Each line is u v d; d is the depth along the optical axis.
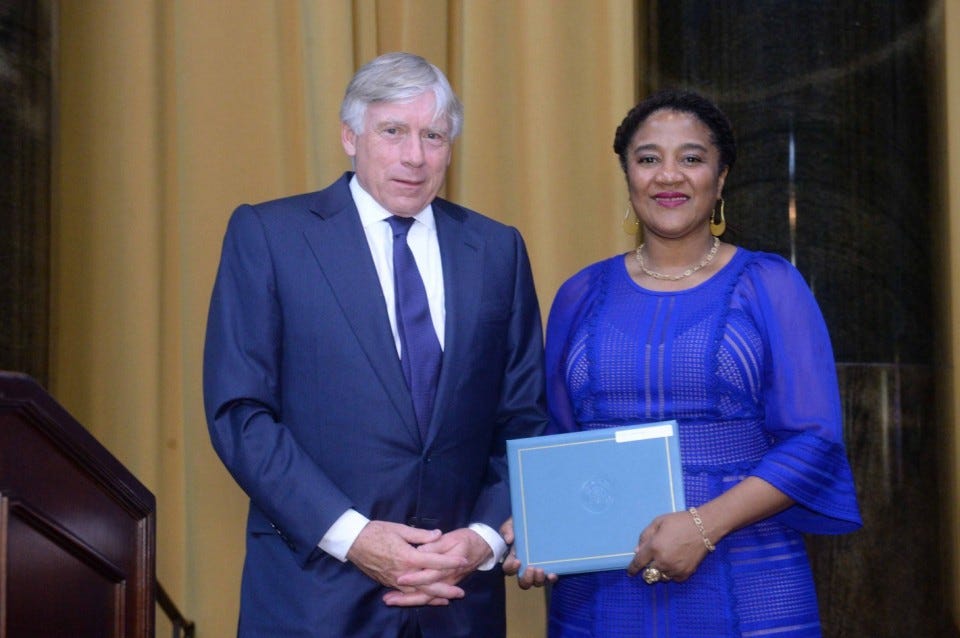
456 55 4.09
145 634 2.01
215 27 3.98
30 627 1.63
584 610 2.73
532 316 2.82
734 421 2.66
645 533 2.53
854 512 2.61
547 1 3.95
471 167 3.96
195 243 3.90
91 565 1.84
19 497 1.60
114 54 3.96
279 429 2.47
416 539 2.42
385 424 2.50
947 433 3.75
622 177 3.93
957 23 3.79
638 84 3.92
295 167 4.00
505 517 2.64
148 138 3.96
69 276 3.92
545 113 3.95
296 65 4.01
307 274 2.57
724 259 2.81
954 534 3.72
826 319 3.79
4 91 3.68
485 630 2.61
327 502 2.41
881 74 3.81
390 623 2.47
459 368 2.59
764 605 2.59
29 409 1.62
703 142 2.77
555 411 2.91
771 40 3.85
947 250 3.77
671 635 2.59
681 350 2.67
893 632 3.70
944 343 3.77
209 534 3.80
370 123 2.61
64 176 3.93
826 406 2.63
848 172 3.80
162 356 3.97
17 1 3.70
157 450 3.93
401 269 2.62
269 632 2.49
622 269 2.90
